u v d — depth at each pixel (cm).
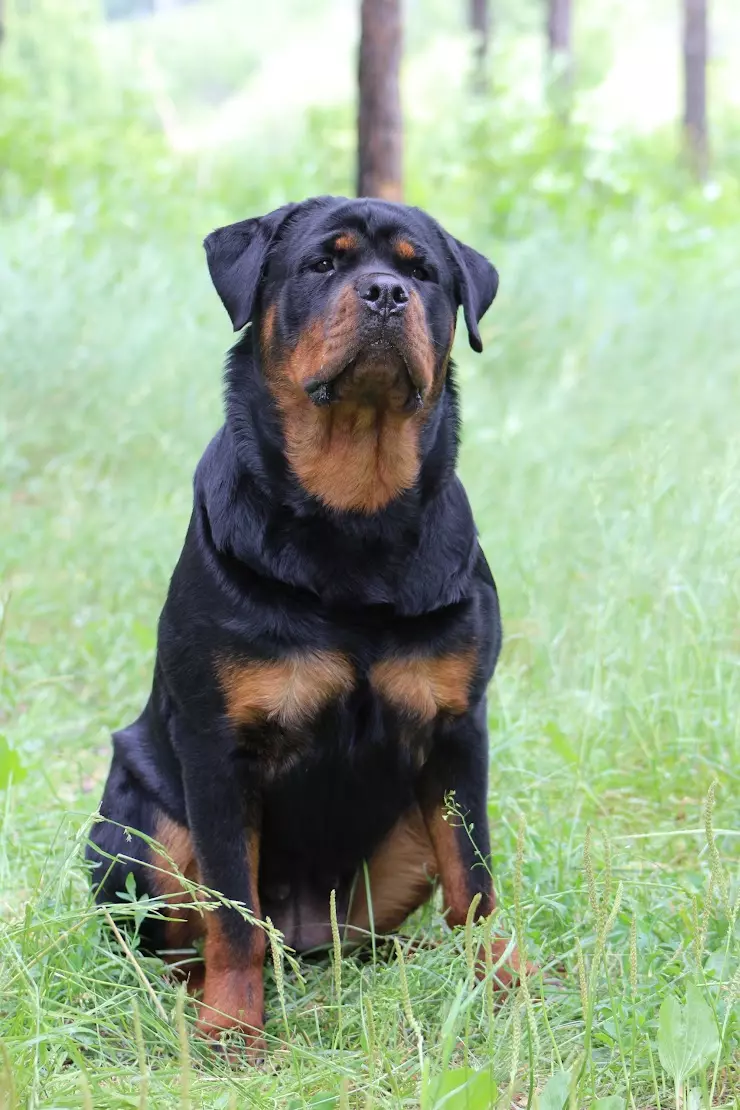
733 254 2048
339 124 2859
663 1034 425
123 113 3152
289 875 587
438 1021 503
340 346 536
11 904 624
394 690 541
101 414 1351
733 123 3962
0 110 2652
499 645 580
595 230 2172
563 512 1050
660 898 588
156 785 583
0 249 1672
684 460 1161
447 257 622
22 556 1111
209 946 530
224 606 531
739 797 724
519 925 443
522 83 2836
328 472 537
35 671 920
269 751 544
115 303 1548
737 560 855
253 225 611
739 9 7225
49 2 4097
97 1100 417
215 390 1380
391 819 576
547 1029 459
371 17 1745
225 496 550
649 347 1555
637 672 809
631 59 5612
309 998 539
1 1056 414
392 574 537
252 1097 425
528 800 708
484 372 1540
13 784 667
